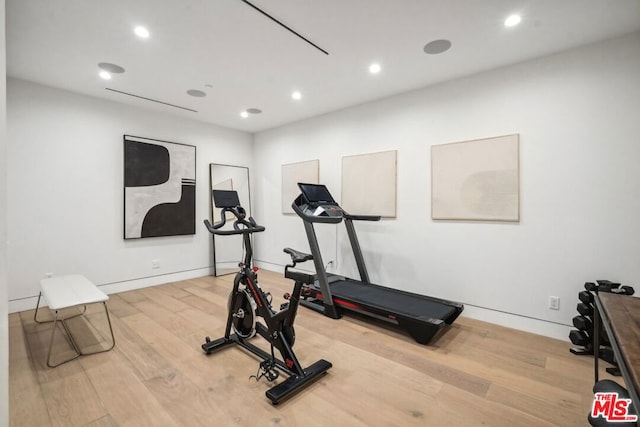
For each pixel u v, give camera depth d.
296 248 5.02
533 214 2.83
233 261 5.33
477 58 2.82
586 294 2.39
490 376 2.14
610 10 2.12
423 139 3.50
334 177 4.41
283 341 2.09
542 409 1.80
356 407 1.82
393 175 3.73
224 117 4.76
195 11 2.17
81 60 2.90
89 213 3.84
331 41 2.57
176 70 3.12
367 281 3.78
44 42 2.57
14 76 3.26
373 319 3.20
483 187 3.08
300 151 4.90
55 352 2.46
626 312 1.45
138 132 4.27
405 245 3.65
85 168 3.80
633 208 2.41
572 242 2.66
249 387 2.02
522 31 2.39
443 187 3.34
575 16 2.20
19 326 2.97
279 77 3.27
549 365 2.27
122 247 4.13
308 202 3.26
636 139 2.40
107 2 2.06
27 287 3.40
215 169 5.17
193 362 2.32
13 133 3.31
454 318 2.84
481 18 2.23
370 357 2.40
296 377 2.00
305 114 4.57
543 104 2.77
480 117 3.10
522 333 2.83
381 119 3.87
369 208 3.97
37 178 3.46
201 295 3.97
